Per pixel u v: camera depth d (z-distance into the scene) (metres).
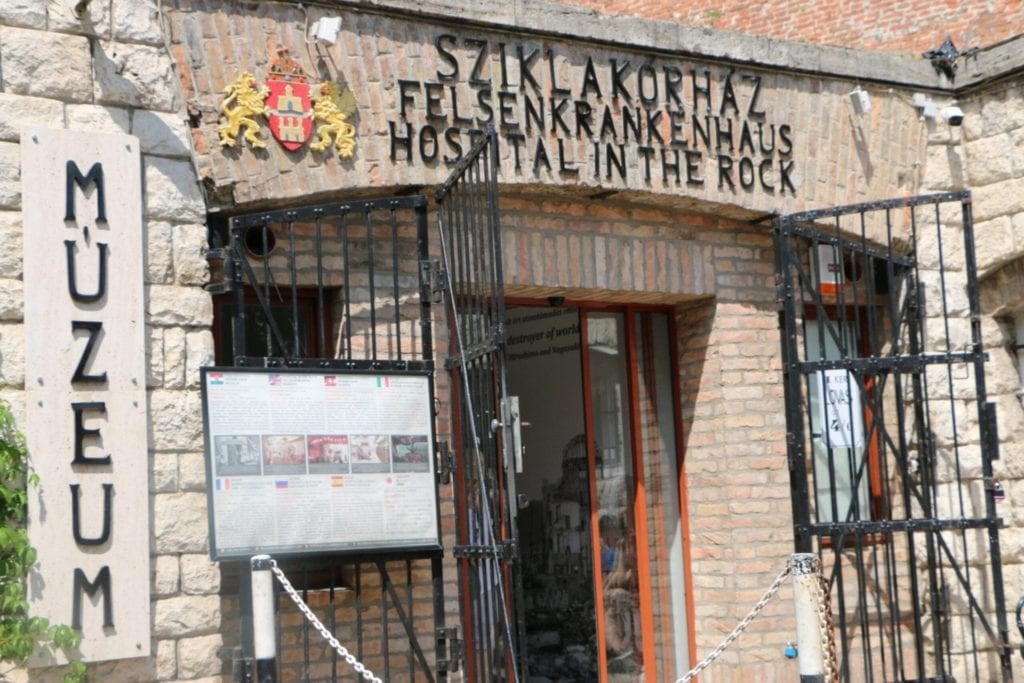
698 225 9.09
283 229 7.59
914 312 9.48
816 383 9.54
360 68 7.57
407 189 7.77
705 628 9.14
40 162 6.45
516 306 9.00
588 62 8.38
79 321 6.47
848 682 8.68
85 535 6.39
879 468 9.61
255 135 7.19
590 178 8.30
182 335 6.81
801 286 8.87
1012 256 9.50
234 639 6.95
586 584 9.12
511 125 8.06
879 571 9.54
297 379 6.95
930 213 9.65
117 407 6.53
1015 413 9.71
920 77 9.67
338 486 6.97
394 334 7.86
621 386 9.35
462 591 7.64
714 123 8.82
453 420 7.62
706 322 9.23
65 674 6.30
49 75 6.56
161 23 6.93
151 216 6.78
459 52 7.92
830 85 9.34
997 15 11.82
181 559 6.71
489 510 7.09
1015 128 9.48
